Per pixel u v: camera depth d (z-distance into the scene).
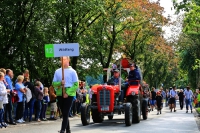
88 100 27.45
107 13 38.47
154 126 16.70
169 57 67.94
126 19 43.38
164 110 36.62
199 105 41.56
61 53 10.76
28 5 28.58
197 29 35.56
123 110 17.86
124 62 19.64
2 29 28.52
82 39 34.94
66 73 10.47
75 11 30.09
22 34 27.83
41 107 19.70
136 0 41.53
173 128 15.85
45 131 14.38
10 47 28.48
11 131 14.38
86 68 40.81
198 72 53.22
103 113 17.77
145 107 21.09
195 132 14.30
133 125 17.25
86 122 17.27
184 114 28.42
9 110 16.81
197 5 26.89
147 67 62.56
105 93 17.47
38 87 19.25
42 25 31.47
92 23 38.69
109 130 14.88
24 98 17.91
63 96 10.40
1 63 27.58
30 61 31.12
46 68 34.91
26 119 19.84
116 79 18.31
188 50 53.28
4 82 16.34
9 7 27.05
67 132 10.78
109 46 44.12
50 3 29.09
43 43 30.25
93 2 30.86
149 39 50.75
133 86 18.45
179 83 92.88
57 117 22.59
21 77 17.81
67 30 34.03
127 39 49.78
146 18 44.84
